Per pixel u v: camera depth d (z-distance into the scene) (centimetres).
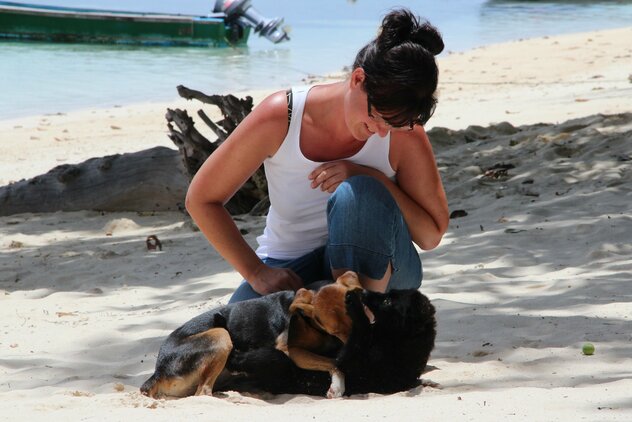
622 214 1173
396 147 632
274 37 4859
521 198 1347
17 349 821
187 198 641
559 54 3934
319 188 638
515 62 3769
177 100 3156
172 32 4797
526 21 6066
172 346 590
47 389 658
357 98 562
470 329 756
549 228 1146
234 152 623
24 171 2008
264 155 627
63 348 817
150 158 1584
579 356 652
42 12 4725
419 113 546
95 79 3644
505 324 762
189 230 1427
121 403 559
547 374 614
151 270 1180
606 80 3020
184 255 1249
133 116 2803
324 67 4012
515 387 581
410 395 562
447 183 1514
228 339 573
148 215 1570
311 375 582
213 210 637
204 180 633
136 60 4219
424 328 566
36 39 4778
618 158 1492
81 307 1009
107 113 2883
